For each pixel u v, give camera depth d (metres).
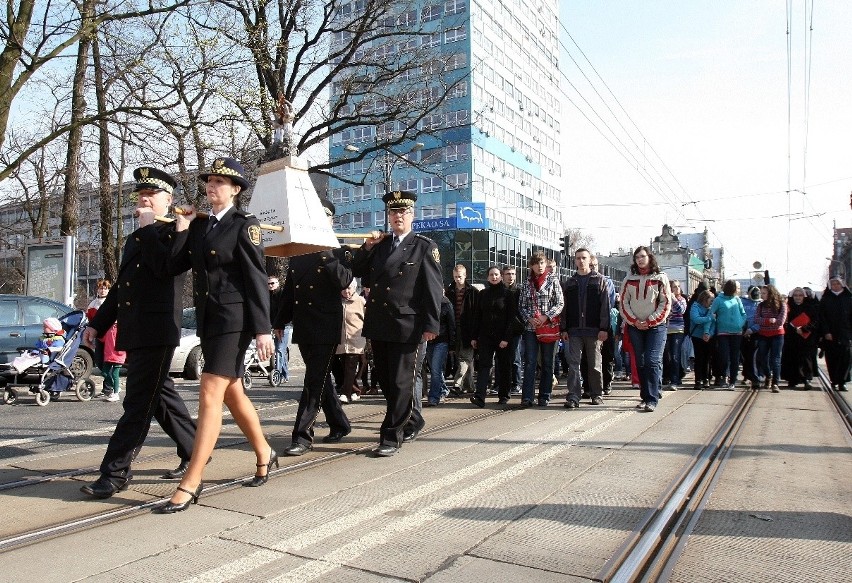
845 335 12.18
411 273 6.14
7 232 28.22
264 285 4.63
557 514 4.27
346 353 9.77
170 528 3.97
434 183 59.59
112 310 5.06
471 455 6.01
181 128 14.62
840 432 7.49
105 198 20.28
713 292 13.28
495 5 60.88
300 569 3.37
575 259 9.48
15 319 11.75
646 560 3.61
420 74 21.67
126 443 4.66
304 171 5.73
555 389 12.10
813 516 4.37
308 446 6.14
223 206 4.70
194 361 13.17
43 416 9.07
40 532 3.82
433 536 3.86
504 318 9.47
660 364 9.05
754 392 12.09
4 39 12.67
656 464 5.65
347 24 20.73
